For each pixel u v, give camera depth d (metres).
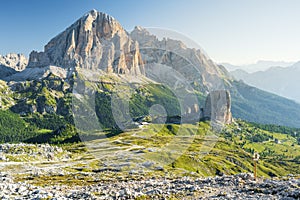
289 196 18.48
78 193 22.92
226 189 21.89
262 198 18.61
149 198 20.59
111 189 24.81
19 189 25.14
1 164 92.69
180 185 24.39
